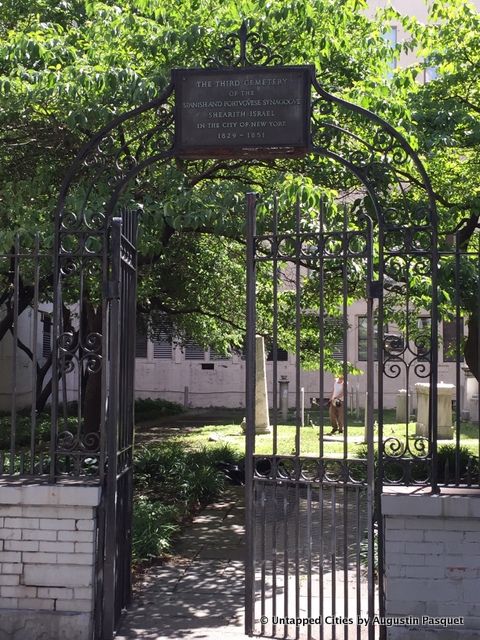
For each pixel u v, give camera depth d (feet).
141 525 24.81
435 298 16.62
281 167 28.96
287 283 47.83
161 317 52.03
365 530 27.30
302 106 17.43
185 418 78.48
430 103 30.12
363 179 17.78
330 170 27.78
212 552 25.48
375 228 24.85
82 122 25.41
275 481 17.31
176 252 39.17
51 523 17.10
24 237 24.79
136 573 22.88
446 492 16.39
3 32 33.76
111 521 17.47
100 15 26.96
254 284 17.61
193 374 94.27
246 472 17.33
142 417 75.20
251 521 17.28
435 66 31.45
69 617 16.84
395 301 35.06
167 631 18.10
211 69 17.60
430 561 16.24
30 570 17.07
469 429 55.57
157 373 94.68
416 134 27.25
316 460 17.08
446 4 30.60
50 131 29.53
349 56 28.48
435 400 16.61
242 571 23.34
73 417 59.00
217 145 17.54
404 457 16.89
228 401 93.66
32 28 29.58
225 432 60.85
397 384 82.89
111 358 17.69
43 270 26.78
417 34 30.45
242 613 19.42
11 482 17.34
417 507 16.06
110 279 18.12
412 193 29.55
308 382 86.38
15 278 18.07
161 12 26.25
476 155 30.94
